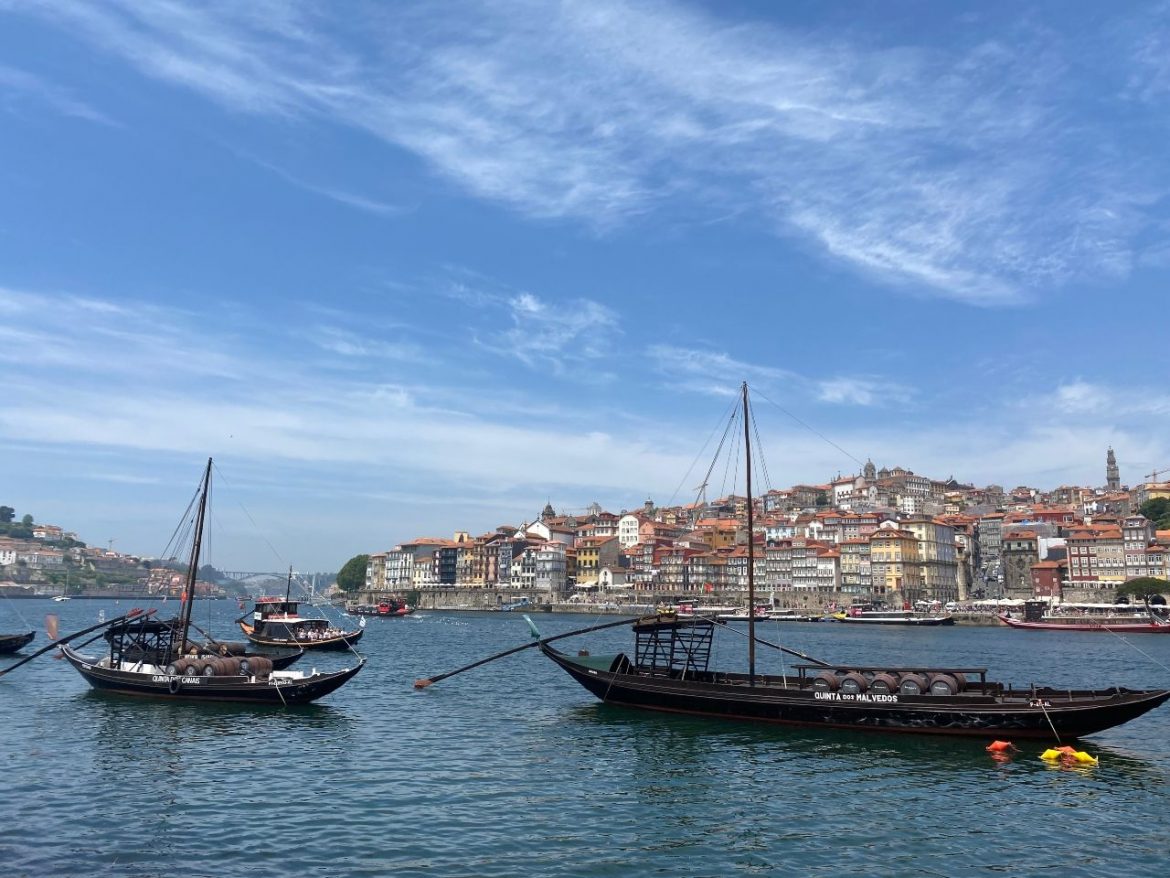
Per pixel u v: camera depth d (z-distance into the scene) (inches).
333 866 1115.3
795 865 1157.1
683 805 1429.6
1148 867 1165.7
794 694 2117.4
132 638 2714.1
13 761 1663.4
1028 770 1678.2
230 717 2166.6
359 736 1966.0
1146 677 3654.0
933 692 1977.1
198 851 1162.0
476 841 1226.6
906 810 1412.4
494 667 3582.7
